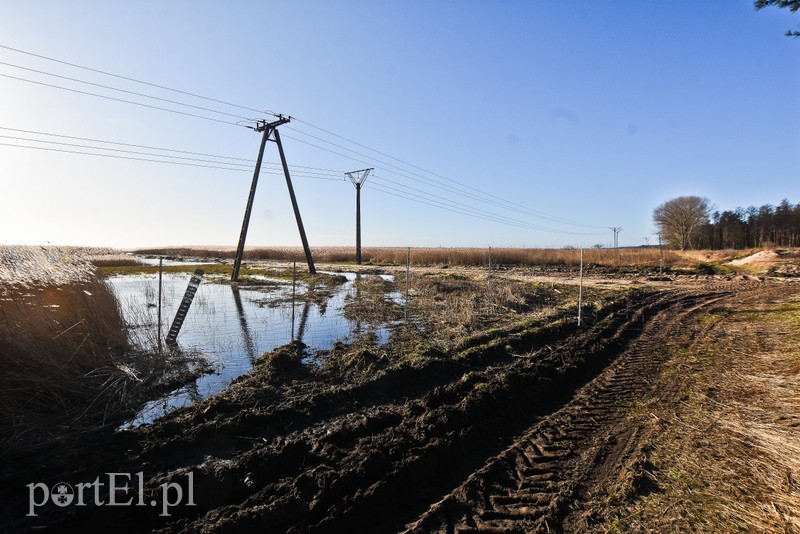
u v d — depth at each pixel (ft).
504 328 35.45
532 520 12.15
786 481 13.69
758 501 12.76
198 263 154.20
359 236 136.98
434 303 48.47
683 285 73.41
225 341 34.19
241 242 81.41
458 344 30.60
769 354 28.25
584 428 18.11
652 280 85.15
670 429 17.78
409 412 19.54
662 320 42.34
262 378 24.00
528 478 14.32
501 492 13.58
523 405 20.59
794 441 16.20
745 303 51.83
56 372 19.95
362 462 14.52
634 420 18.80
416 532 11.66
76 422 18.22
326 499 12.84
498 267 116.06
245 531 11.52
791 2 25.27
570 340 33.47
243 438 17.07
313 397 20.79
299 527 11.76
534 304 50.16
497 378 23.30
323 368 26.13
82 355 23.21
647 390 22.57
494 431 18.02
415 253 142.61
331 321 42.19
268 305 53.01
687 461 15.17
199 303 54.44
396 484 13.79
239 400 20.53
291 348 30.25
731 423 18.12
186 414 19.27
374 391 22.39
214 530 11.36
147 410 20.36
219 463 15.14
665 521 11.96
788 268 95.04
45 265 32.89
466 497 13.23
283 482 13.79
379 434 17.40
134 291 66.49
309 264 94.43
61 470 14.46
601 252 129.18
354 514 12.30
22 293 25.71
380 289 64.85
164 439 16.87
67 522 11.62
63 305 27.50
